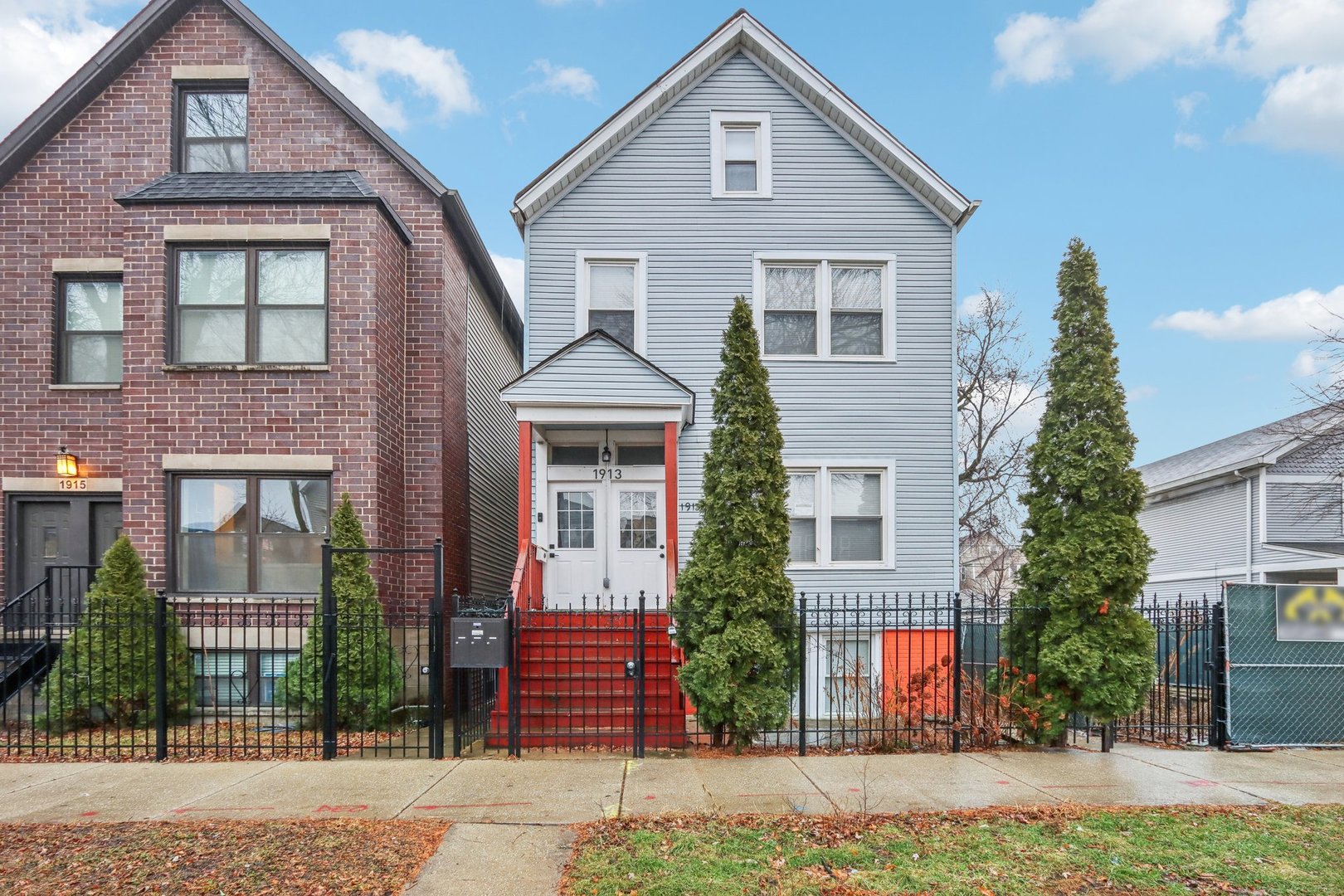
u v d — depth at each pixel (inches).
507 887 168.1
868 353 452.4
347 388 386.6
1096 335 299.3
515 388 370.0
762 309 446.9
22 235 422.9
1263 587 308.5
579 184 445.4
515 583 337.4
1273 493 699.4
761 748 294.0
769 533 293.3
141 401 382.6
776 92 454.9
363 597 349.7
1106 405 295.6
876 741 308.0
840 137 455.5
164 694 286.8
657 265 444.5
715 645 283.3
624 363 375.9
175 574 381.4
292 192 390.3
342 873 174.6
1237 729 300.0
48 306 421.1
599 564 421.4
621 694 323.0
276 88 437.7
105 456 416.8
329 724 281.9
